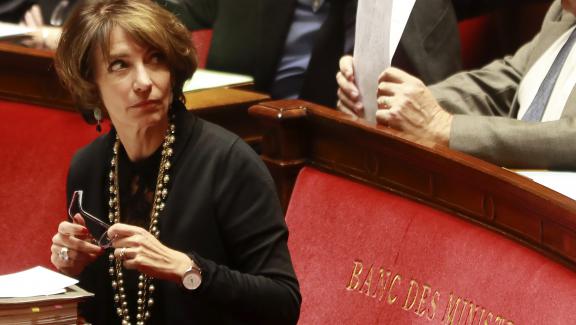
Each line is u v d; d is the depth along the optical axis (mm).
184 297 6539
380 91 8680
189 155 6652
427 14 10852
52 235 9391
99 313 6832
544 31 9422
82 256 6492
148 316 6641
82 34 6363
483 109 9789
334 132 7816
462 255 6777
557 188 7184
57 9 15109
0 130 9672
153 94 6383
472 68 12484
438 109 8656
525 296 6293
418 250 7074
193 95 10055
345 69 9062
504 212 6602
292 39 12594
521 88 9383
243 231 6492
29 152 9570
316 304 7547
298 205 7918
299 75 12578
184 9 13594
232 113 9906
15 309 5879
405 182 7340
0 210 9547
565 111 8477
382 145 7363
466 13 12461
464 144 8438
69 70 6496
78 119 9523
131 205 6781
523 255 6430
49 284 6223
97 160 6945
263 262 6438
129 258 6008
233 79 10695
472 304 6598
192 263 6066
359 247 7457
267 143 8266
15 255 9477
